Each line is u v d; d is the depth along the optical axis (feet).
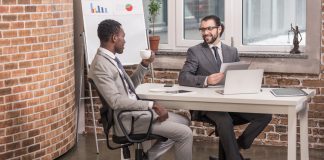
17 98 17.37
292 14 20.36
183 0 21.79
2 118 16.99
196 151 19.95
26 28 17.40
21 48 17.30
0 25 16.61
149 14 22.39
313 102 19.69
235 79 14.98
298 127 20.06
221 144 16.44
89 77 14.83
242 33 21.08
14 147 17.47
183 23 21.89
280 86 20.07
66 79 19.67
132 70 22.08
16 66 17.21
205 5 21.56
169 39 22.06
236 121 16.33
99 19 20.75
